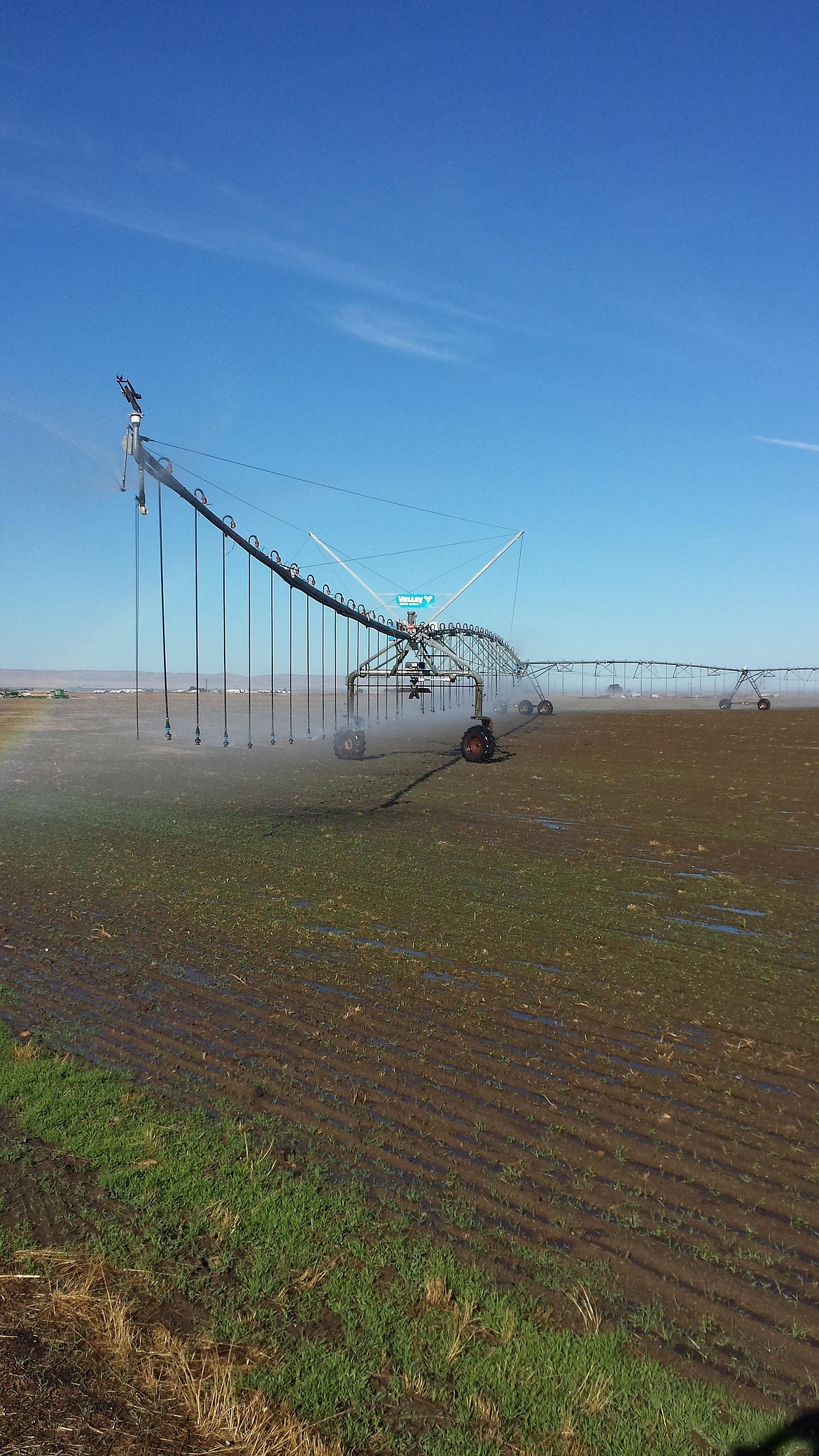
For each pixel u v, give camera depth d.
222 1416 3.78
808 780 25.17
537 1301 4.55
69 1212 5.23
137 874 14.41
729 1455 3.62
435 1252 4.89
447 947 10.41
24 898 13.02
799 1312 4.47
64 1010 8.55
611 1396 3.93
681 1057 7.44
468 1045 7.68
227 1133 6.14
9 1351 4.13
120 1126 6.21
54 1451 3.56
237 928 11.27
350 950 10.35
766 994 8.88
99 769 30.05
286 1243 4.95
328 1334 4.31
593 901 12.52
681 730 42.72
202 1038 7.84
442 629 45.81
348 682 37.22
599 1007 8.56
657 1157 5.90
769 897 12.72
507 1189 5.50
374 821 19.52
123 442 20.67
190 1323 4.37
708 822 18.94
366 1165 5.76
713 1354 4.20
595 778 26.67
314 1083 6.95
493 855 15.70
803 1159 5.88
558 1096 6.76
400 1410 3.88
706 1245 4.99
